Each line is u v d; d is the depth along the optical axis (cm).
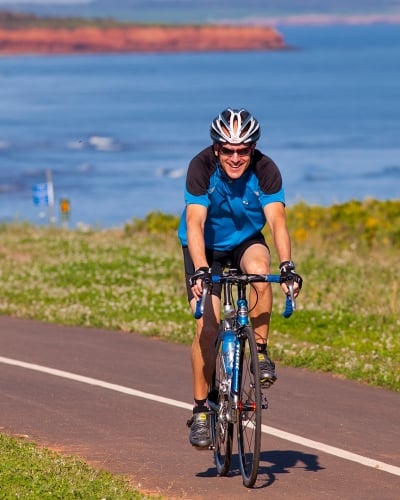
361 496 1616
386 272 4241
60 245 5322
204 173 1706
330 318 3272
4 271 4350
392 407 2219
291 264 1614
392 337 2956
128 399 2270
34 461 1706
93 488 1581
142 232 6022
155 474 1728
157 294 3775
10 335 3080
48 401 2250
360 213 5700
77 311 3412
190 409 2184
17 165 17700
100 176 15975
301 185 14450
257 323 1712
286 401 2259
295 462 1805
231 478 1716
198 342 1747
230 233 1762
